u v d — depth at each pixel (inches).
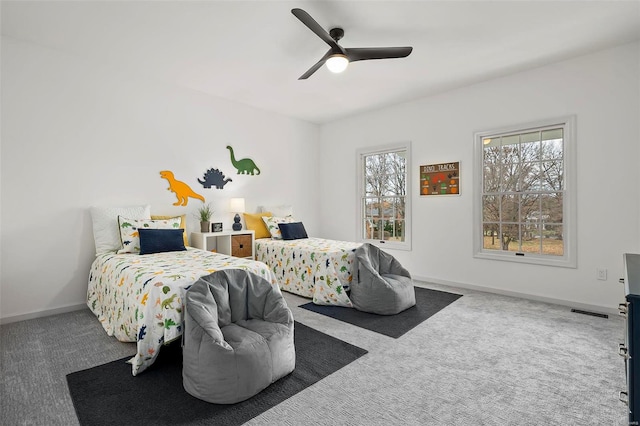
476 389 75.9
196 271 95.9
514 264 153.7
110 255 127.4
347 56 106.0
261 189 204.7
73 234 132.7
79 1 96.8
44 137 125.9
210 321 76.2
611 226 128.8
